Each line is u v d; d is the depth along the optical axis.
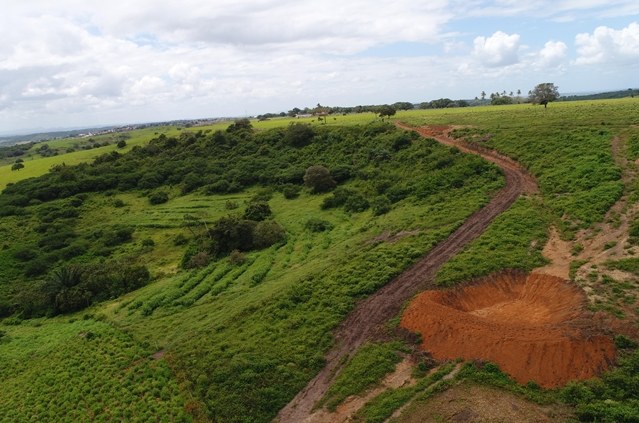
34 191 101.81
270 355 34.88
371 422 26.89
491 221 48.16
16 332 54.84
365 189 75.31
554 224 44.28
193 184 100.50
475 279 37.97
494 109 113.75
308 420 28.62
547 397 25.31
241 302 46.12
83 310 57.94
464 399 26.42
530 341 28.23
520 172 59.47
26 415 36.03
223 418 30.39
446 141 78.81
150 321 48.12
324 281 44.03
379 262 44.97
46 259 73.50
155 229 82.56
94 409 34.75
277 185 92.12
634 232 38.12
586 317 29.56
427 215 54.72
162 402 33.72
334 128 108.06
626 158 52.19
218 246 66.38
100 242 79.12
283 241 64.75
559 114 81.00
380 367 31.14
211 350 37.56
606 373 25.50
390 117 114.94
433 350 31.59
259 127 134.00
